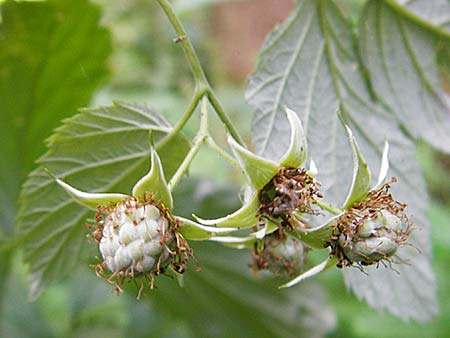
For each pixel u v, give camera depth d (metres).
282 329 0.21
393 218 0.15
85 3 0.18
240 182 0.28
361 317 0.24
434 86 0.19
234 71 0.41
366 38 0.18
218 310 0.21
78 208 0.17
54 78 0.19
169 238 0.15
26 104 0.19
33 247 0.17
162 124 0.17
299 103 0.18
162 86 0.32
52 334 0.22
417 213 0.18
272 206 0.15
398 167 0.18
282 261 0.16
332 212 0.15
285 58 0.18
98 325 0.23
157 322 0.22
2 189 0.19
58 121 0.19
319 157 0.18
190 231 0.15
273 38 0.18
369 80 0.18
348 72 0.18
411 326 0.24
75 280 0.23
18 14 0.18
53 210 0.17
